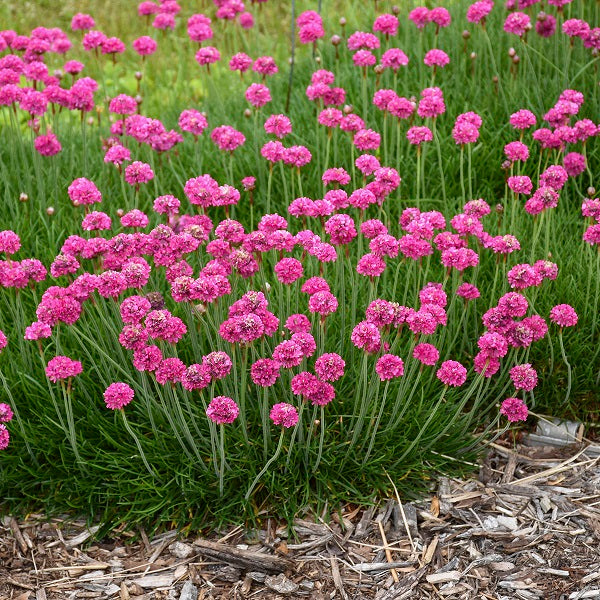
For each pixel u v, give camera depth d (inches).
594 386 167.8
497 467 160.1
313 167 225.6
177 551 144.9
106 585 139.3
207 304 147.5
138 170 180.7
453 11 279.7
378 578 138.7
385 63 213.5
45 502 150.6
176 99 287.1
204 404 140.7
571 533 143.9
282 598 136.0
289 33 362.6
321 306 138.1
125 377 160.1
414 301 171.0
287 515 145.0
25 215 201.9
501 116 236.1
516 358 156.8
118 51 240.2
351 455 153.1
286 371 155.4
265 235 148.0
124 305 134.3
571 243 193.2
